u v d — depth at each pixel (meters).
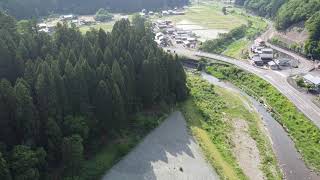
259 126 128.62
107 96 104.81
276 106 140.38
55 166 94.38
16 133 90.38
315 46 183.50
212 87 158.12
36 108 93.44
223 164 104.31
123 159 102.75
